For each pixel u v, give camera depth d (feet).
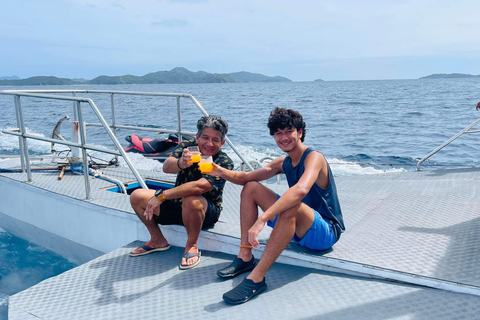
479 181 15.88
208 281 9.36
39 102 145.18
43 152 40.22
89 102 12.76
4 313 11.31
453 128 66.13
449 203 12.57
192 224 10.12
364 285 8.47
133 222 11.96
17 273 13.52
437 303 7.54
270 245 8.51
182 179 10.93
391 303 7.70
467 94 202.90
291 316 7.67
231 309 8.13
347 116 92.38
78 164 17.13
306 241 9.14
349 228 11.03
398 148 48.34
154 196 10.12
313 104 142.31
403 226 10.93
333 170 35.88
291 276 9.21
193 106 127.54
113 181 15.80
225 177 10.10
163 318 8.00
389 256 9.09
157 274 9.89
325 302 8.01
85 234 13.38
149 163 26.13
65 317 8.32
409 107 117.29
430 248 9.39
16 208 15.71
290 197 8.25
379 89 328.08
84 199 13.28
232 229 10.95
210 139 10.19
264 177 10.12
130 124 69.67
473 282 7.79
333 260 9.07
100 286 9.47
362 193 14.56
